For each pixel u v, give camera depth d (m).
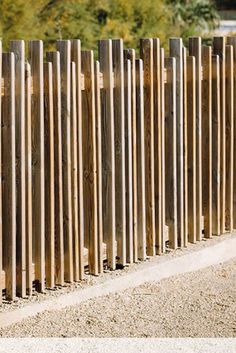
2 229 8.12
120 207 9.30
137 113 9.53
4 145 8.05
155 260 9.59
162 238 9.82
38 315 8.13
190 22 21.80
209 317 8.37
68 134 8.59
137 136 9.53
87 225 9.02
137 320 8.20
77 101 8.71
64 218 8.66
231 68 10.81
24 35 17.47
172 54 10.02
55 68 8.46
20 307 8.02
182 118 10.05
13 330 7.79
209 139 10.54
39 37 18.02
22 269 8.22
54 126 8.50
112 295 8.82
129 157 9.38
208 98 10.49
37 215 8.37
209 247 10.17
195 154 10.28
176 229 10.03
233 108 10.91
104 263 9.35
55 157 8.54
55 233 8.61
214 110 10.65
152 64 9.63
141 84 9.52
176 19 21.09
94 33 18.89
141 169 9.54
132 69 9.40
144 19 19.50
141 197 9.55
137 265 9.41
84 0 18.88
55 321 8.05
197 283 9.43
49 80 8.38
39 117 8.29
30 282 8.30
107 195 9.22
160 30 19.64
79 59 8.70
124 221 9.32
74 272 8.77
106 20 19.34
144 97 9.64
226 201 10.91
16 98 8.08
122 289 9.00
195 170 10.28
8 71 7.97
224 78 10.73
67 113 8.58
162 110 9.77
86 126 8.95
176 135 10.02
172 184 9.98
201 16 22.08
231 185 10.91
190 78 10.20
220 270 9.98
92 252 9.00
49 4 18.64
